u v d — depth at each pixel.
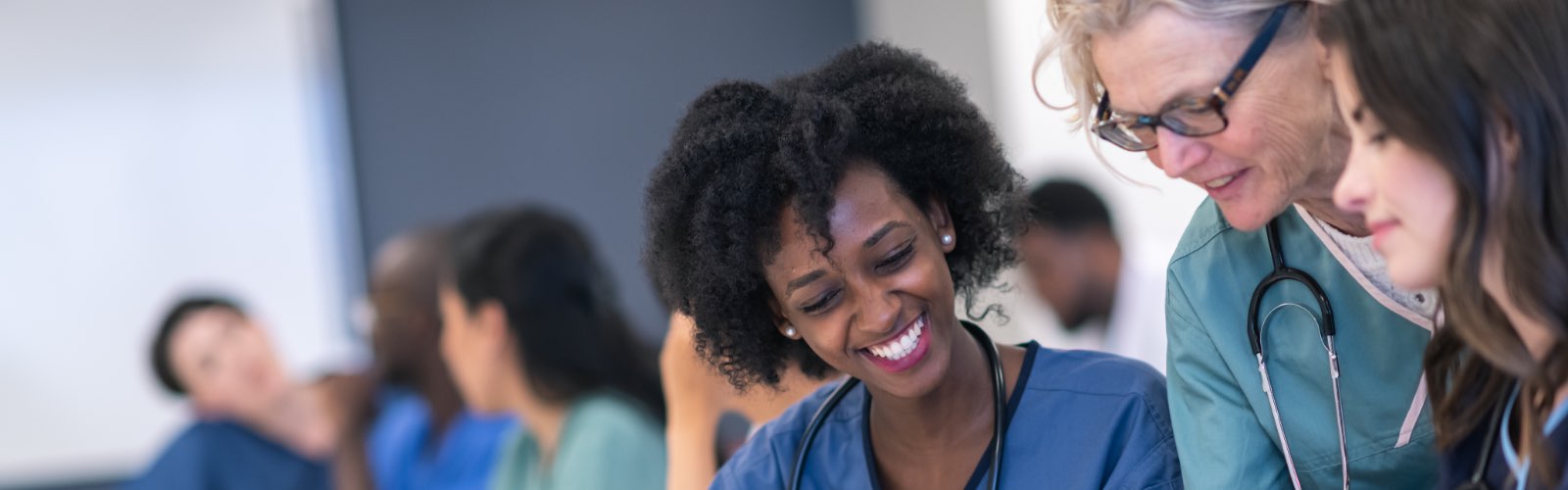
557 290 2.62
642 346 2.69
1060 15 1.33
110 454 4.99
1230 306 1.52
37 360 4.96
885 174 1.43
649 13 4.93
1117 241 3.25
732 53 4.94
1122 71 1.25
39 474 4.95
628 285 4.91
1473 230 0.98
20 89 4.93
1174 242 3.60
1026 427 1.52
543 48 4.93
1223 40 1.20
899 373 1.42
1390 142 1.02
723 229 1.42
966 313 1.62
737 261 1.41
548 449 2.64
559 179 4.92
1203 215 1.57
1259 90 1.21
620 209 4.93
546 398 2.60
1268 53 1.20
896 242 1.39
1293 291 1.49
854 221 1.38
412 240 3.39
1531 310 0.97
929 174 1.48
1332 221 1.41
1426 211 1.00
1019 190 1.60
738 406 1.97
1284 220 1.50
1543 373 1.01
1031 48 4.21
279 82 4.98
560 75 4.93
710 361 1.59
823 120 1.40
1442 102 0.97
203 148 4.99
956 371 1.51
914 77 1.51
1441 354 1.18
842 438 1.59
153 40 4.97
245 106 4.98
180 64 4.97
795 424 1.64
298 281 5.04
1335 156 1.26
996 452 1.49
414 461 3.53
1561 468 1.02
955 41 4.51
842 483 1.57
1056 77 1.68
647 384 2.64
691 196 1.45
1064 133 4.08
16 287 4.95
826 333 1.42
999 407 1.51
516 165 4.91
